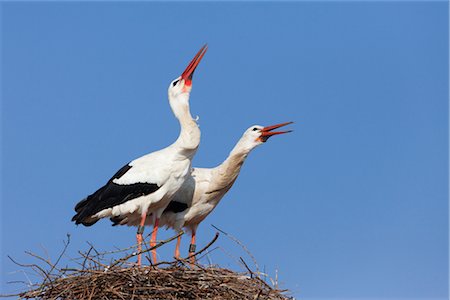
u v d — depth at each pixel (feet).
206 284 45.42
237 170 59.31
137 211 56.08
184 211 58.80
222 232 45.55
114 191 55.67
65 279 45.42
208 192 59.06
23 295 45.29
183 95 56.90
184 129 56.13
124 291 44.98
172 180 55.77
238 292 45.24
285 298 45.83
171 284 45.37
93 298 44.70
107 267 45.65
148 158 56.39
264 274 46.06
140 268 45.70
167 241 46.16
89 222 57.26
